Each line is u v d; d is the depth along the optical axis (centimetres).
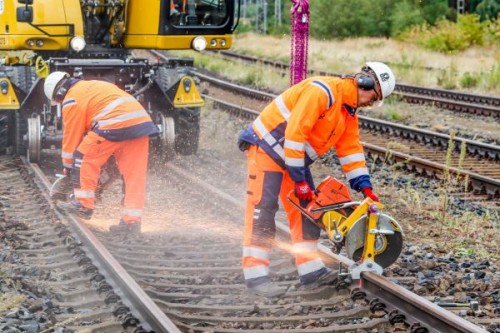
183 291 816
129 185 1040
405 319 707
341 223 789
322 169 1509
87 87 1027
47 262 907
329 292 797
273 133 777
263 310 754
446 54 4653
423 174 1445
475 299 780
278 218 1136
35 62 1550
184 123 1584
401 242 805
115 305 744
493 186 1301
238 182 1369
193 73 1603
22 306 741
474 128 2041
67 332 688
